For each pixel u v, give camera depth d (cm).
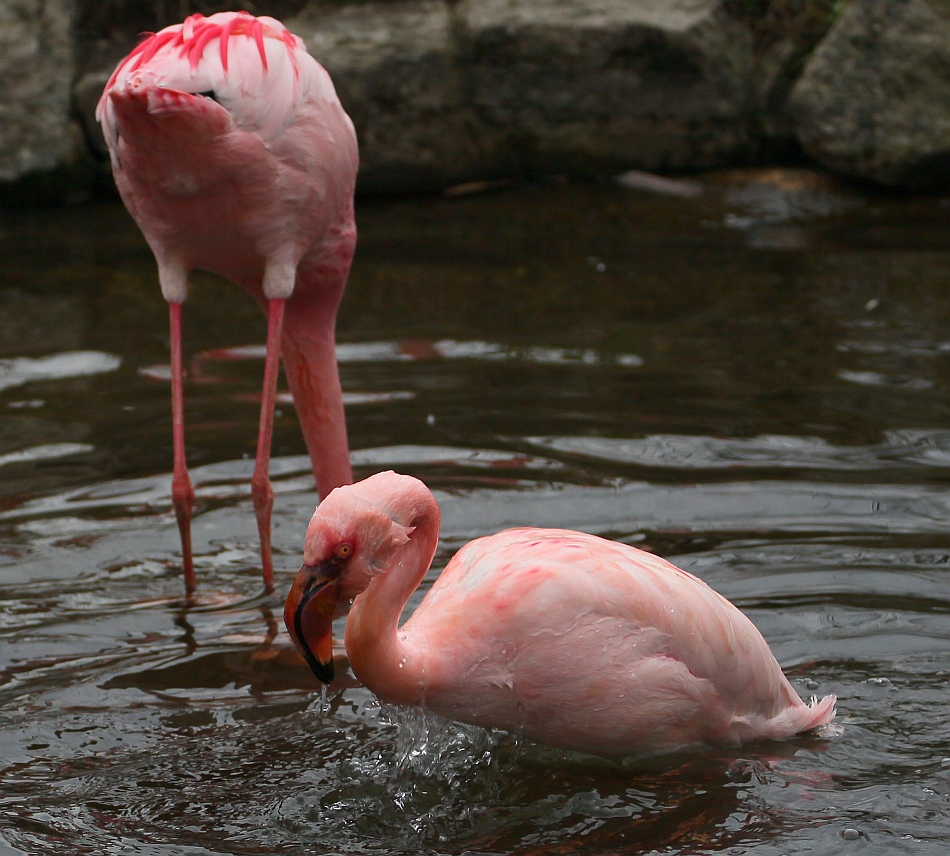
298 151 792
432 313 1495
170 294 828
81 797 581
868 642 720
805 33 2152
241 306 1548
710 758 621
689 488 957
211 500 959
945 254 1745
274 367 830
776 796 581
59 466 1023
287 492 973
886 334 1375
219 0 2152
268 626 767
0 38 1981
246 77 759
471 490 961
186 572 816
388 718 657
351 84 2075
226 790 589
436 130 2127
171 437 1090
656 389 1205
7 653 728
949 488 943
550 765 615
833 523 885
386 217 2027
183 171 761
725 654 619
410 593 595
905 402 1152
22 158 1991
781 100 2153
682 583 626
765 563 823
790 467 997
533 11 2106
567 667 594
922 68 2041
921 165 2052
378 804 577
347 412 1148
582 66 2116
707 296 1554
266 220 801
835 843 539
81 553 866
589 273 1680
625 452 1038
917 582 791
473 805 578
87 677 701
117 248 1822
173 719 657
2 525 908
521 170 2183
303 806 575
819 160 2106
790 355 1306
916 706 657
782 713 644
